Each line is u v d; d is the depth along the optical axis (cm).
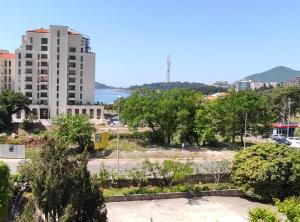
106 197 4759
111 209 4531
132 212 4462
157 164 5344
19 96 11675
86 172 2533
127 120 8838
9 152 6788
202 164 6406
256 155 5191
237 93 9275
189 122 8756
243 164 5197
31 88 13950
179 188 5122
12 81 16150
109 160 6844
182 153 7806
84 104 14212
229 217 4419
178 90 9212
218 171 5559
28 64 13888
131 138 9100
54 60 13738
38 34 13888
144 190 4997
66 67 13825
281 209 2569
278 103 14025
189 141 8962
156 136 8900
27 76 13900
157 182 5319
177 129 8744
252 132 9019
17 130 11325
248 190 5050
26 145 7588
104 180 5084
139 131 9388
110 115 15912
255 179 4950
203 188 5228
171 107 8594
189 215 4444
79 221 2470
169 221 4241
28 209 2412
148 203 4803
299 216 2417
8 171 3475
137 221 4200
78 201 2412
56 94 13838
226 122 8838
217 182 5428
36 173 2458
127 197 4847
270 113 9294
